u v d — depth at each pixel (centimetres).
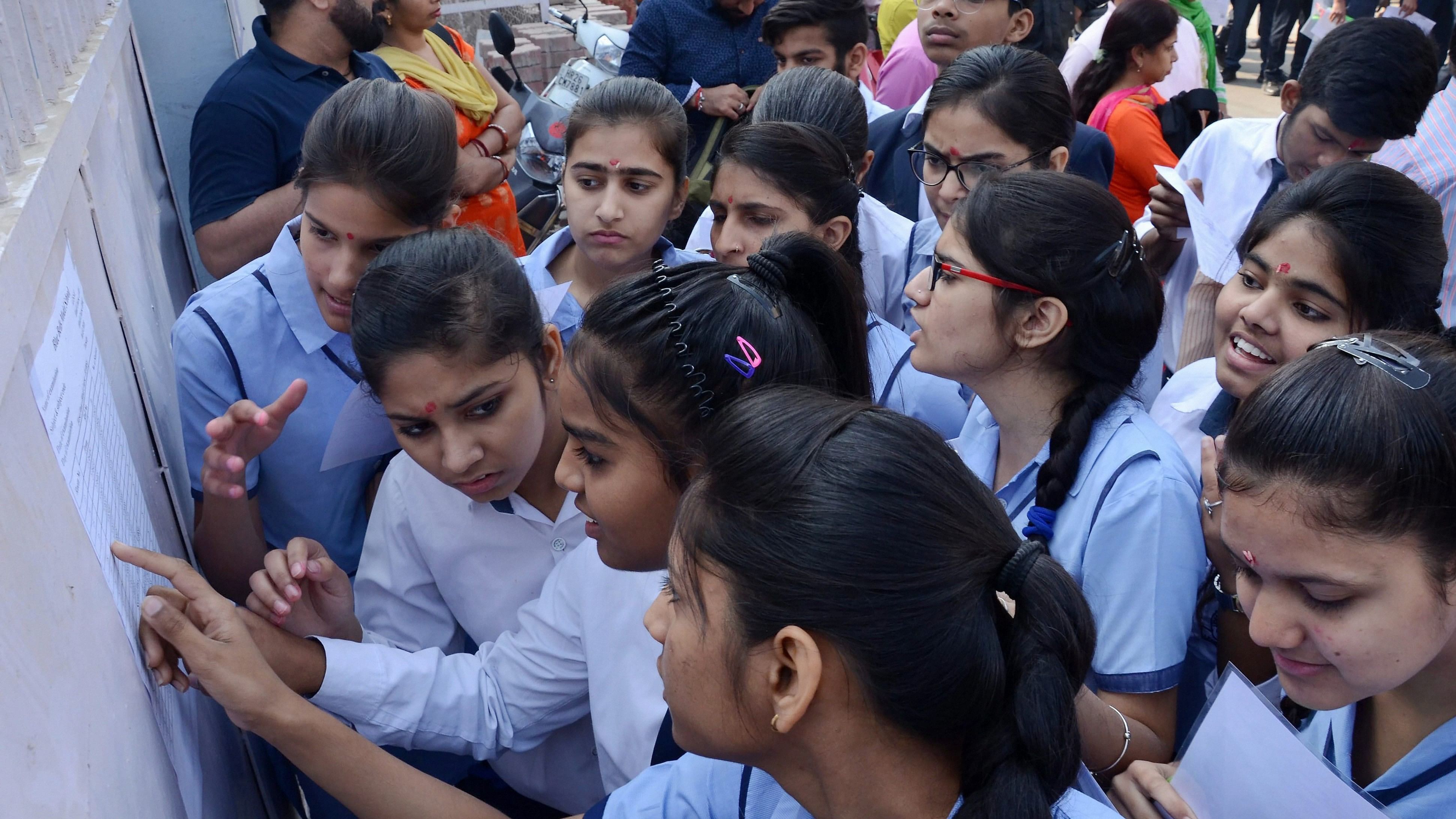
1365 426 99
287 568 143
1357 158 252
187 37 330
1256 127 301
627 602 140
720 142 377
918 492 88
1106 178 320
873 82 508
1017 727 87
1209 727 119
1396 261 169
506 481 155
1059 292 157
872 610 85
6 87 115
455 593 171
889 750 90
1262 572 106
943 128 248
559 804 172
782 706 86
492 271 147
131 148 232
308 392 187
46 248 109
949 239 167
